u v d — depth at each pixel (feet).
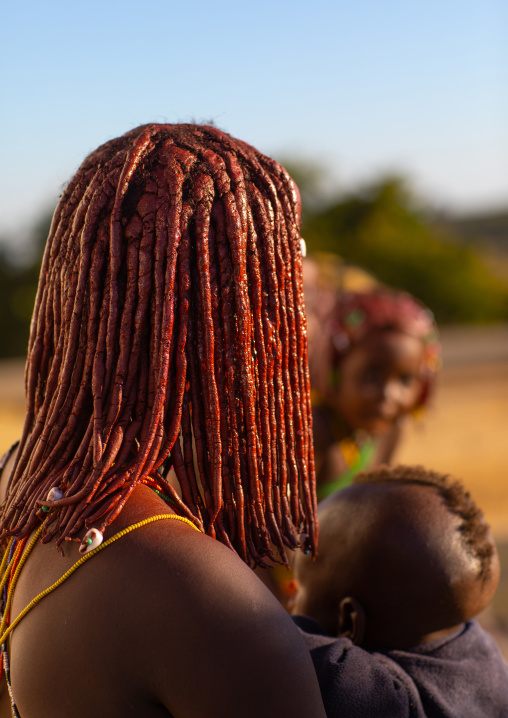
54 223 4.17
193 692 3.17
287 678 3.25
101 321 3.76
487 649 5.08
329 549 5.29
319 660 4.62
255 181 4.06
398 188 103.09
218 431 3.79
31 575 3.61
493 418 41.83
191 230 3.79
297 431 4.20
